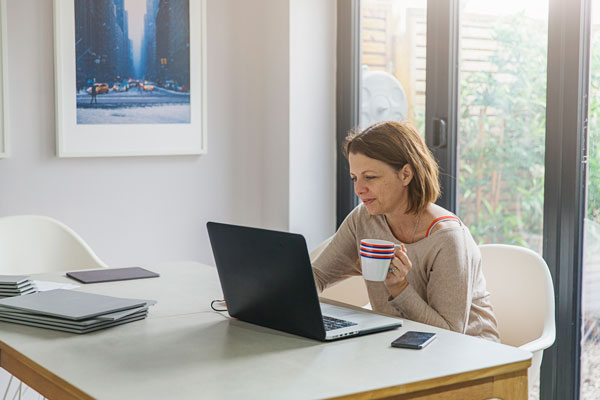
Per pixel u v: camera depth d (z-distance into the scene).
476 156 2.94
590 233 2.52
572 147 2.52
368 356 1.56
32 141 3.26
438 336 1.72
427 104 3.11
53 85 3.29
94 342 1.67
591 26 2.47
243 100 3.75
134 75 3.44
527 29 2.70
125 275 2.42
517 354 1.58
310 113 3.61
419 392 1.44
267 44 3.71
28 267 2.92
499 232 2.86
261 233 1.70
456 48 3.00
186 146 3.59
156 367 1.48
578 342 2.58
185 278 2.40
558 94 2.54
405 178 2.04
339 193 3.67
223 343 1.66
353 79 3.57
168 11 3.50
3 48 3.15
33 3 3.22
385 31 3.38
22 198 3.25
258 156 3.81
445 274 1.95
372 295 2.16
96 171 3.41
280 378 1.42
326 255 2.33
